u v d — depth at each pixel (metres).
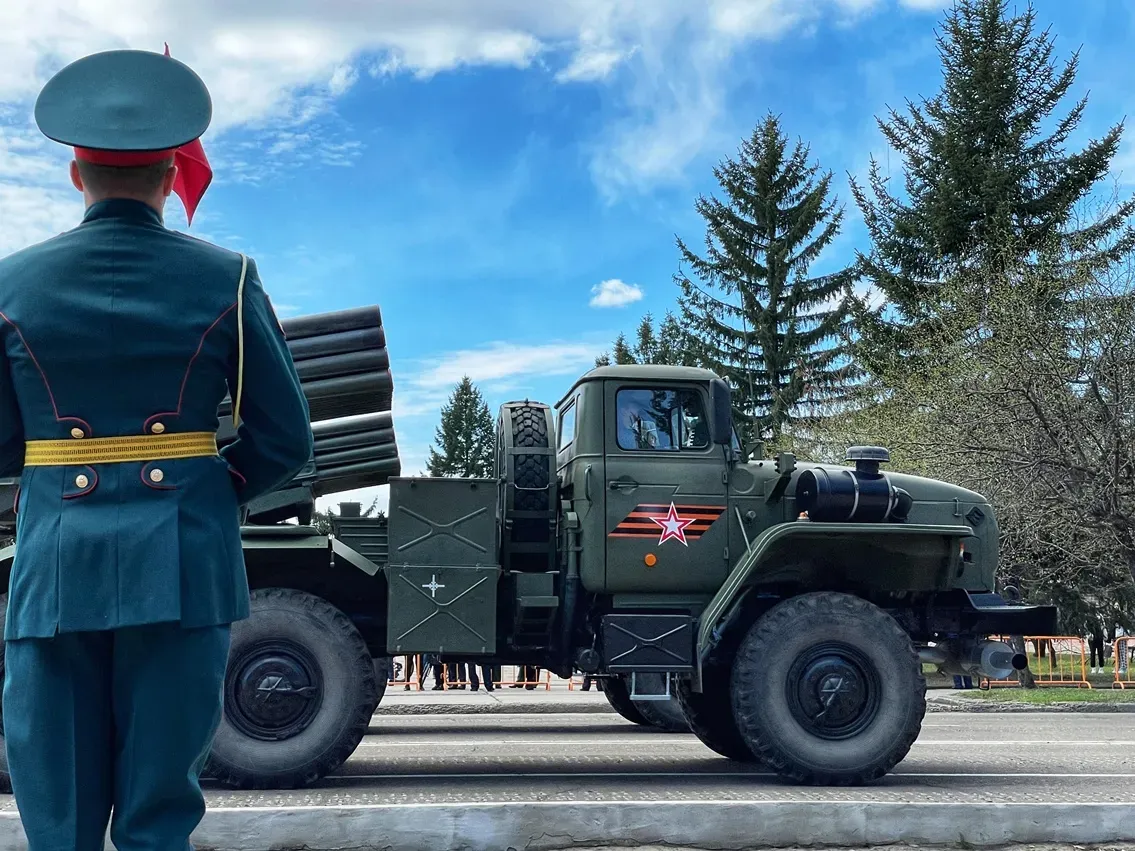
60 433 2.47
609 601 7.02
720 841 4.57
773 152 35.53
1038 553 19.00
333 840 4.38
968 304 21.17
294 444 2.65
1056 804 4.73
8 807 5.07
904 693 6.36
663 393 7.14
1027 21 29.58
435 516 6.54
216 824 4.34
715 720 7.69
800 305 35.09
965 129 29.09
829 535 6.67
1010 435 17.25
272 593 6.18
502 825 4.47
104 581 2.41
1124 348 16.62
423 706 13.44
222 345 2.55
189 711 2.45
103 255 2.49
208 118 2.54
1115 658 19.17
